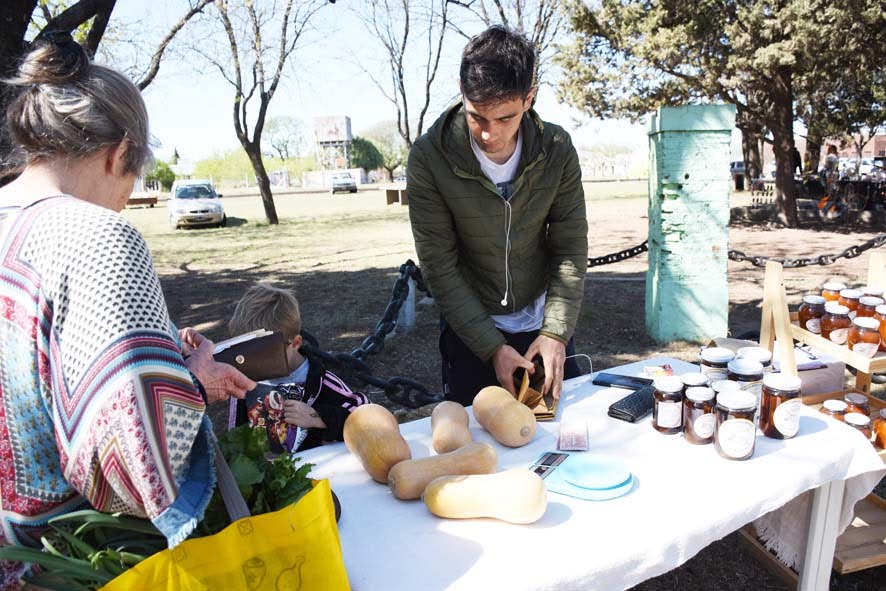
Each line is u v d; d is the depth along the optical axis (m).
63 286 1.02
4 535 1.16
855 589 2.64
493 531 1.55
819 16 11.90
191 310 8.89
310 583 1.19
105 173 1.22
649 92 15.70
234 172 66.25
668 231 6.16
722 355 2.16
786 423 1.95
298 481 1.31
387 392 3.89
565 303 2.53
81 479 1.05
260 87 19.33
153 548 1.19
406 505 1.70
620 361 5.86
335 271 11.44
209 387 1.38
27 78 1.13
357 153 71.44
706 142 5.93
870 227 15.42
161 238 18.22
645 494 1.69
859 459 1.94
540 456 1.92
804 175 21.19
